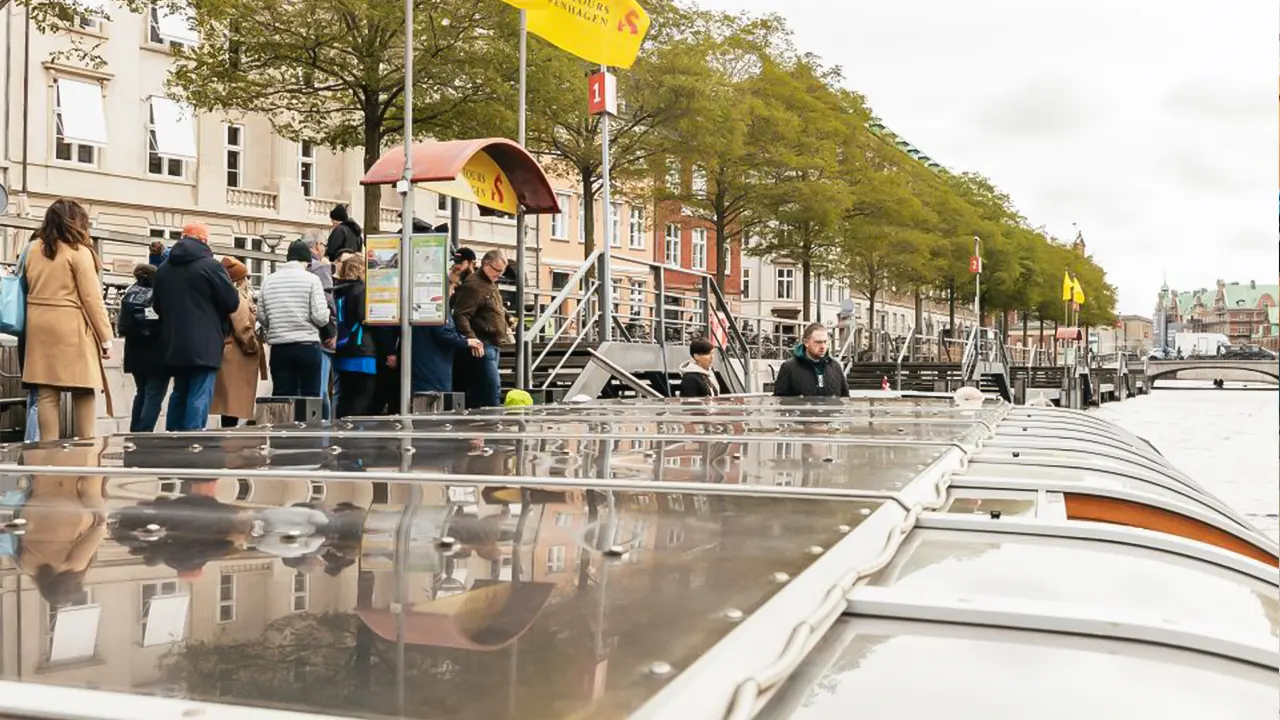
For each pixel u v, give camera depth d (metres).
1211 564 1.72
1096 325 83.25
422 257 8.33
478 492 2.20
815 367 9.88
